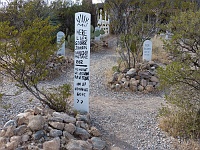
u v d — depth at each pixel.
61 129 3.30
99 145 3.33
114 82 6.37
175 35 3.75
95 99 5.41
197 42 3.79
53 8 11.63
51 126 3.32
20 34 3.56
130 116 4.46
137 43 7.62
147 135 3.82
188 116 3.91
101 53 10.63
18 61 3.48
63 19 12.94
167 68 3.64
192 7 6.29
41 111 3.65
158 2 6.79
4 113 4.12
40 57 3.62
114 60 8.87
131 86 6.16
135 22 7.26
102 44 11.77
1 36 3.31
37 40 3.48
